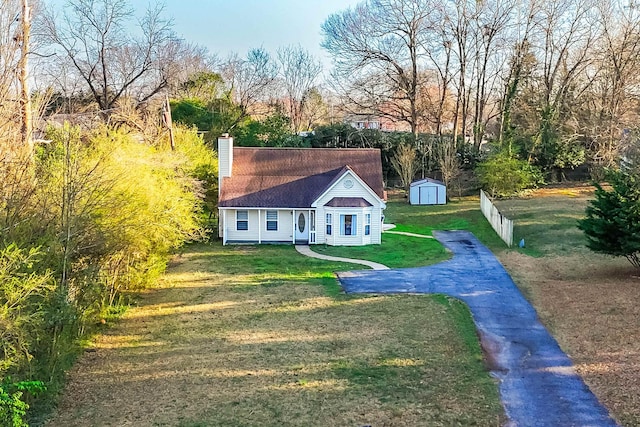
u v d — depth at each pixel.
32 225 13.25
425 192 47.00
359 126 63.00
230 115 53.88
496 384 13.02
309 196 32.91
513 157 47.22
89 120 29.30
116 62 48.81
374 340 16.33
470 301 20.22
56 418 11.88
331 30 58.09
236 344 16.25
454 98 62.31
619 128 42.25
